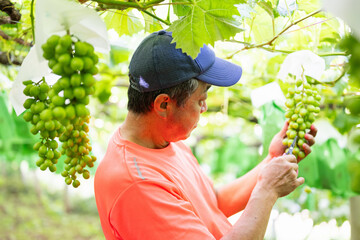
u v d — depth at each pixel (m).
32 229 10.46
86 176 1.58
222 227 1.93
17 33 2.50
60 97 1.33
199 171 2.11
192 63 1.70
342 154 2.97
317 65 1.84
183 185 1.81
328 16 2.05
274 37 2.00
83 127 1.55
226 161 5.07
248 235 1.59
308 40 2.32
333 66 2.38
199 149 6.38
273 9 2.01
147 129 1.81
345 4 0.76
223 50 2.90
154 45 1.70
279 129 2.77
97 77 2.82
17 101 1.53
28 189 12.75
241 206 2.19
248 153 4.92
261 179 1.74
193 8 1.55
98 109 5.08
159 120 1.79
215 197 2.13
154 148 1.87
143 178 1.62
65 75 1.33
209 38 1.58
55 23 1.32
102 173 1.74
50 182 13.27
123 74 3.74
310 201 3.99
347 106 0.72
